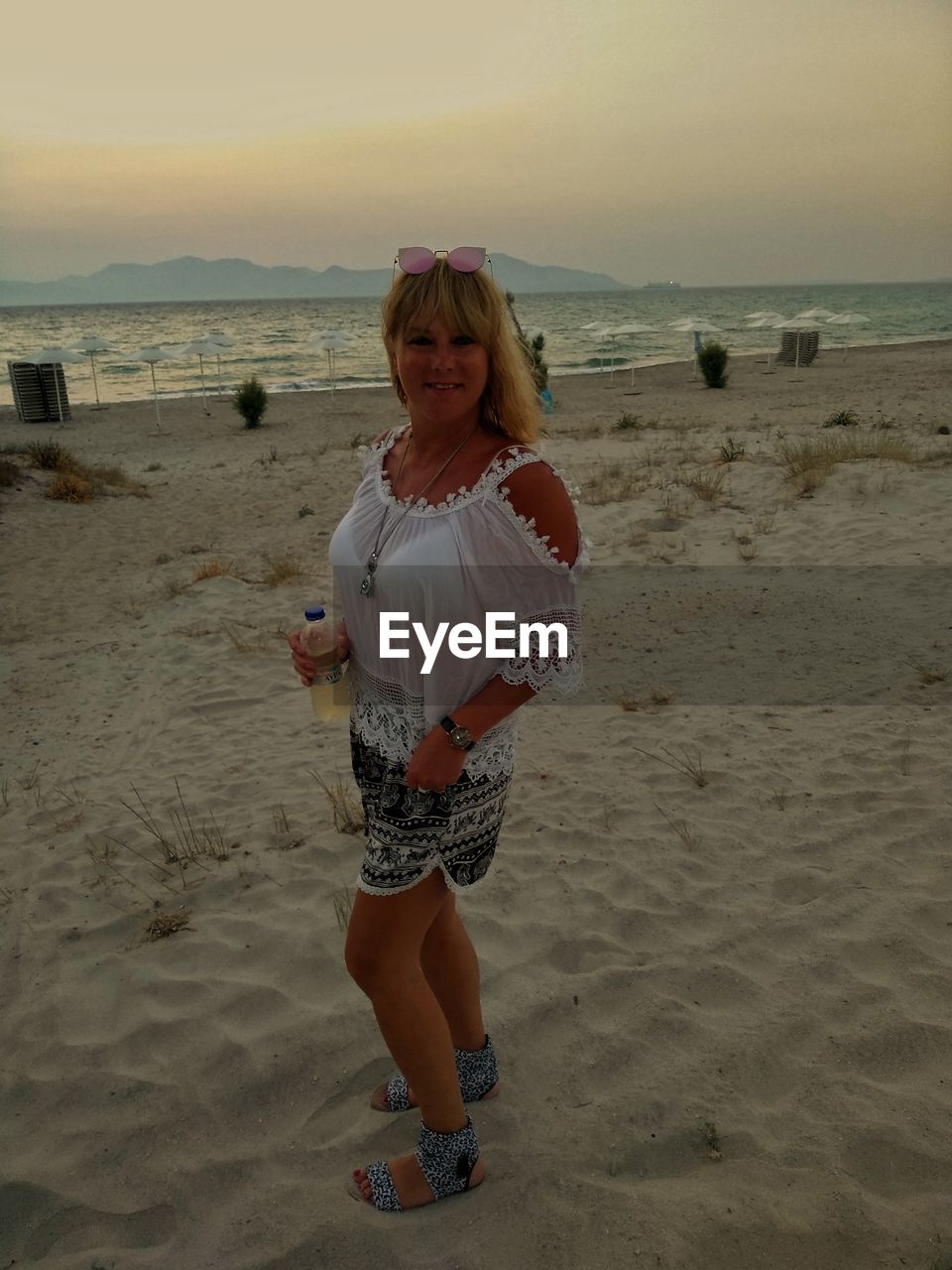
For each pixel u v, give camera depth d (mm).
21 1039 2762
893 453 10078
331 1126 2289
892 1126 2098
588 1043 2492
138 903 3486
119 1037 2705
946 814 3541
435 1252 1882
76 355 23625
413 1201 1983
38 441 20109
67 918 3441
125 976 3010
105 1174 2203
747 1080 2305
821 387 23125
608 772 4293
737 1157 2062
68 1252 1993
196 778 4730
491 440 1775
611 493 9930
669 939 2961
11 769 5094
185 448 18594
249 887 3516
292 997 2809
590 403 22844
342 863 3627
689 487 9812
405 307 1683
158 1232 2027
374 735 1866
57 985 3014
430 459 1813
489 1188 2027
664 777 4180
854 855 3328
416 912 1847
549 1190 2010
